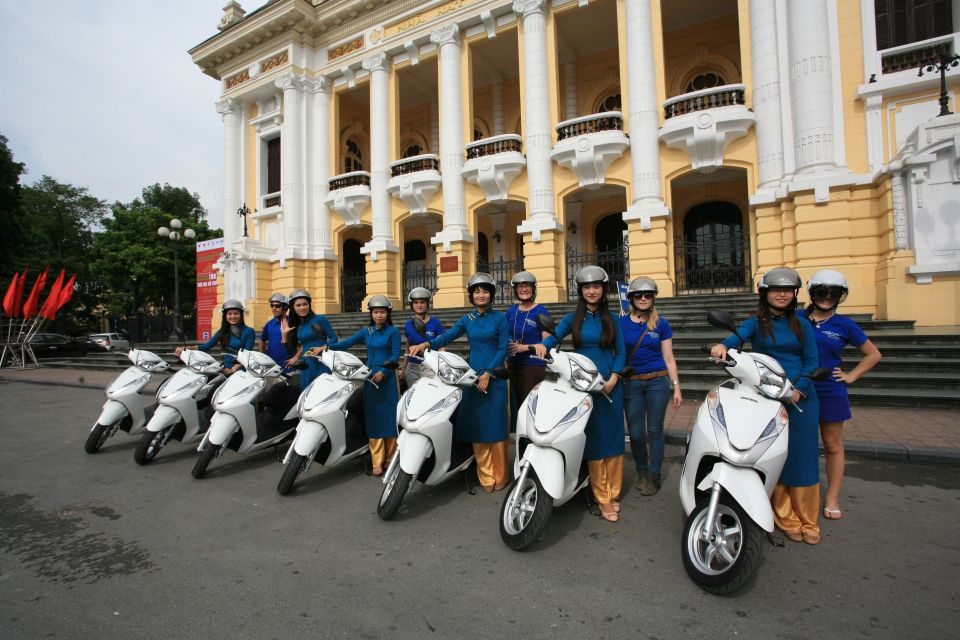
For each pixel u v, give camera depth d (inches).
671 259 497.0
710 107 477.7
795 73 426.3
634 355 158.1
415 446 146.6
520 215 709.9
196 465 184.5
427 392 153.7
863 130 409.4
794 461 124.8
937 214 338.3
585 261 575.5
